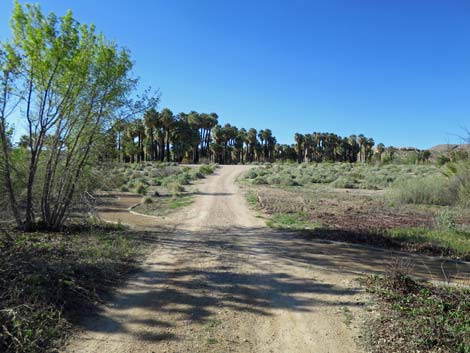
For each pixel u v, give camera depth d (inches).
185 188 1050.1
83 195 411.2
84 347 154.8
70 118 390.3
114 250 308.2
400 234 408.2
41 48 356.8
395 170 1412.4
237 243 371.9
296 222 498.9
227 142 3476.9
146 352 152.0
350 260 307.3
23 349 145.8
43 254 275.3
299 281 249.0
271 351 156.1
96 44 391.5
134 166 1793.8
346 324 181.6
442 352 150.3
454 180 657.6
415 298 206.7
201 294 221.8
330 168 1723.7
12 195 384.2
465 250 339.9
